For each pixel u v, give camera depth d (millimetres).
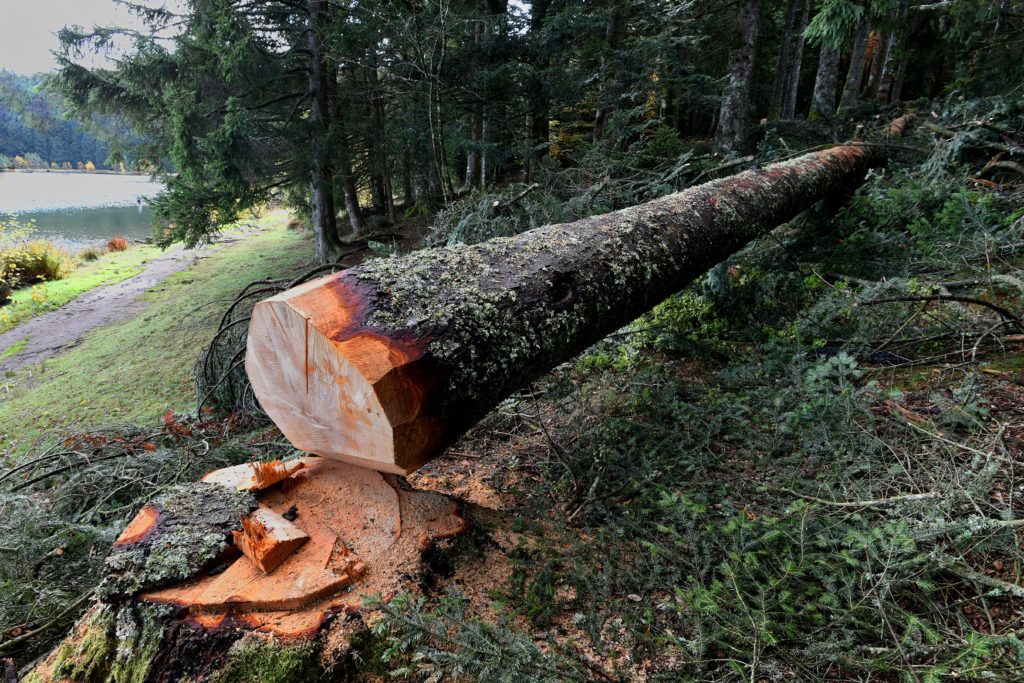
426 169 9453
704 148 9297
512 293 1550
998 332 2689
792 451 2154
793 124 6918
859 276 3729
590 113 9688
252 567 1250
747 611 1202
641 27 9422
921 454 1899
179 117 7855
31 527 1994
